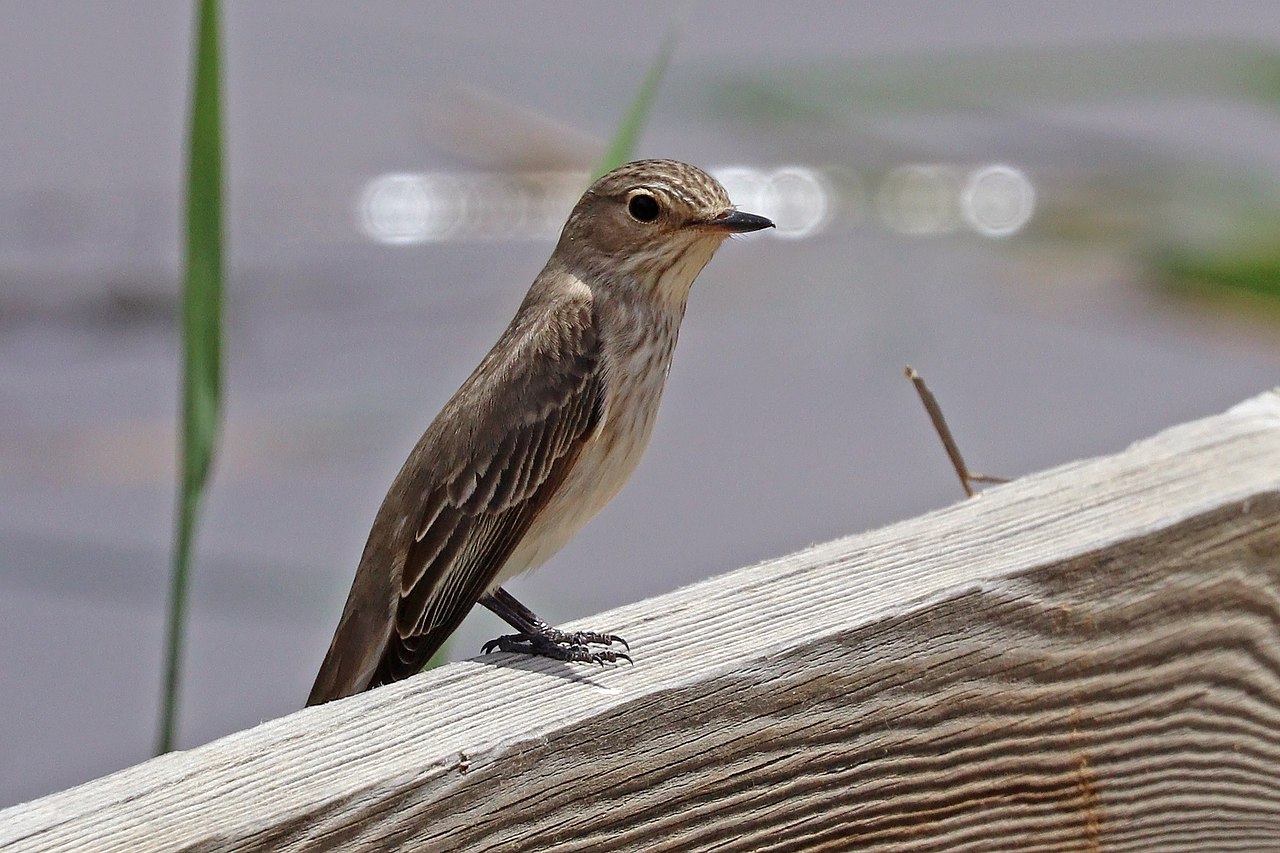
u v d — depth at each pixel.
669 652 7.24
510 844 6.74
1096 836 7.78
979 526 7.97
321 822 6.40
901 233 21.33
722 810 7.07
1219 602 7.82
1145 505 7.92
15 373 18.75
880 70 20.27
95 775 15.18
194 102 8.57
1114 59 20.00
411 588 10.06
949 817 7.46
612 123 22.73
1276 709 7.98
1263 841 8.05
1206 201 20.55
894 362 19.30
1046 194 21.27
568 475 10.39
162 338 19.59
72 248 20.23
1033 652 7.49
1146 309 19.91
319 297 20.08
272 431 18.12
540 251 21.06
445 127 22.20
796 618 7.35
